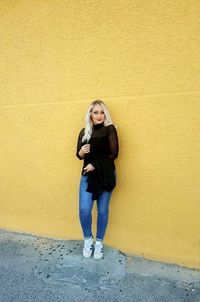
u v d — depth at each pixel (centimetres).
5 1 355
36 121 360
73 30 326
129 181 318
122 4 301
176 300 252
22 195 383
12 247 349
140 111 305
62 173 354
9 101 372
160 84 294
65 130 345
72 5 322
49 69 344
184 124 289
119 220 328
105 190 296
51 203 366
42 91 351
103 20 310
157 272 294
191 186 293
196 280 281
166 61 290
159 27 289
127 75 307
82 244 345
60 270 296
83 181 307
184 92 286
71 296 259
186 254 302
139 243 321
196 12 274
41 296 259
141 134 307
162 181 304
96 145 298
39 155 365
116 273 289
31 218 381
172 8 282
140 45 298
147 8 291
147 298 255
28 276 289
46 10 336
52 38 337
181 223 301
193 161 289
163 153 300
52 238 369
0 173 393
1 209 399
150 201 311
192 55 280
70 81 335
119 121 315
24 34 352
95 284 274
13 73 365
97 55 317
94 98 324
